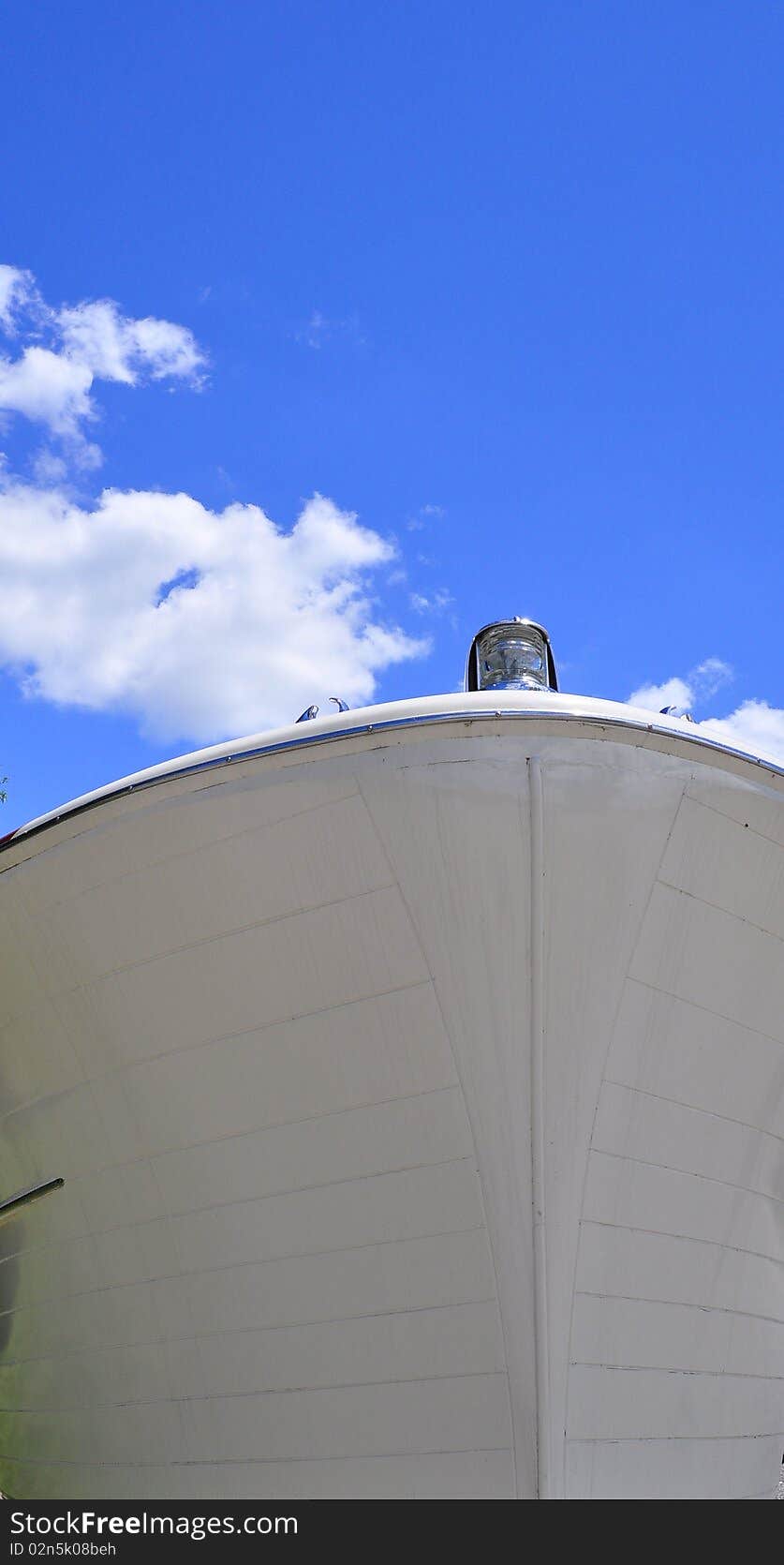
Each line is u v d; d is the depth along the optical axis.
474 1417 5.37
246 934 5.75
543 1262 5.38
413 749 5.40
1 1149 7.20
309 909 5.60
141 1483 6.20
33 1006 6.56
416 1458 5.44
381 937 5.50
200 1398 5.96
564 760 5.41
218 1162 5.94
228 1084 5.90
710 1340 6.03
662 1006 5.71
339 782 5.45
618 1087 5.61
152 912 5.93
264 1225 5.82
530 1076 5.41
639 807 5.51
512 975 5.41
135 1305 6.28
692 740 5.60
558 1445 5.35
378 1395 5.52
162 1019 6.04
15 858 6.30
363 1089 5.60
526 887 5.39
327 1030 5.65
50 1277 6.77
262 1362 5.78
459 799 5.37
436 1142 5.48
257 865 5.64
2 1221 7.13
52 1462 6.81
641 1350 5.70
